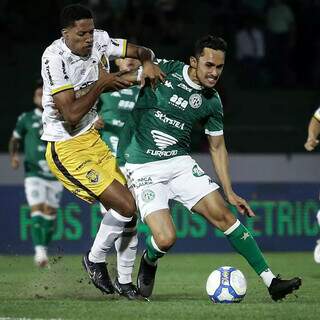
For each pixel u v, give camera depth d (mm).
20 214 46281
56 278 31844
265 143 57688
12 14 60875
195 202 24781
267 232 47938
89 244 46062
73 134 24750
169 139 24781
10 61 59875
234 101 59750
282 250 48000
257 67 60656
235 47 61531
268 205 47938
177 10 60281
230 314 21125
